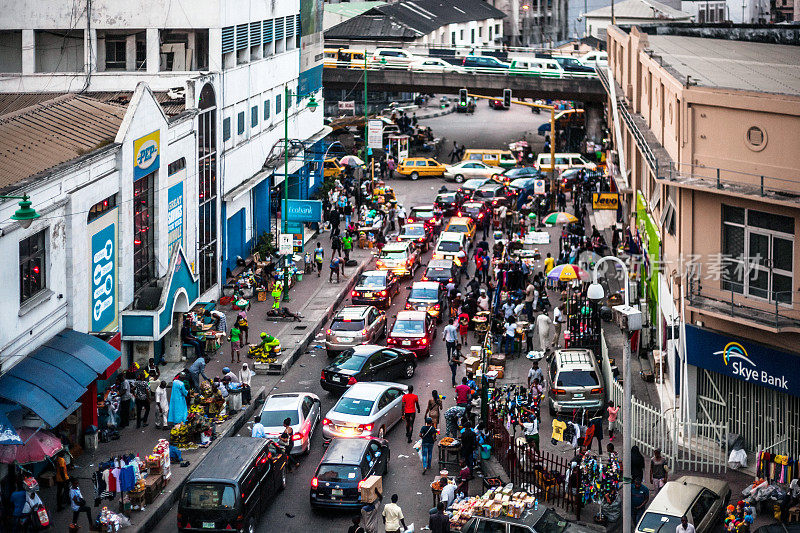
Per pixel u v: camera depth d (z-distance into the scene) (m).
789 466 28.75
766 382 30.38
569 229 58.50
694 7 132.50
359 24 111.12
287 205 53.59
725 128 30.78
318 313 48.34
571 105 113.12
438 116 114.38
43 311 31.23
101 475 28.61
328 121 82.19
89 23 48.66
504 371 40.97
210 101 48.44
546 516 26.20
